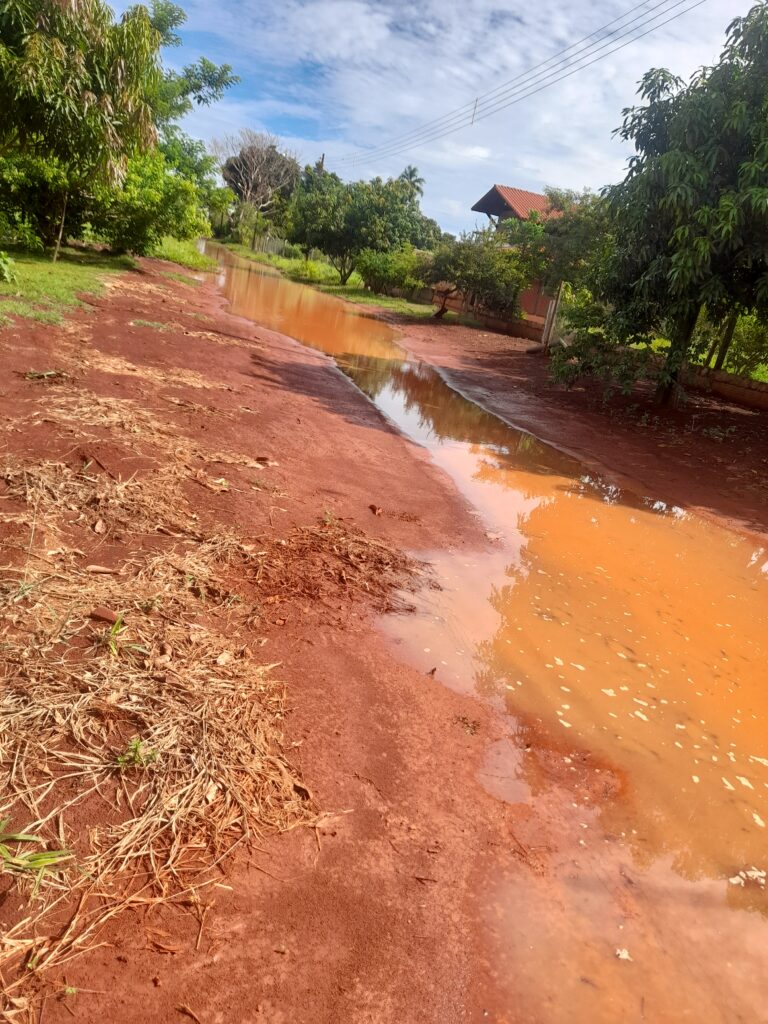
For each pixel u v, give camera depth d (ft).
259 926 6.79
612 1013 6.72
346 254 124.88
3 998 5.57
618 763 10.73
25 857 6.78
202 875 7.16
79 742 8.36
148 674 9.84
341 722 10.17
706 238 31.12
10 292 37.06
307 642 12.00
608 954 7.37
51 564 12.00
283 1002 6.13
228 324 50.14
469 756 10.18
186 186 68.39
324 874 7.56
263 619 12.29
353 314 84.33
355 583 14.70
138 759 8.25
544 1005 6.66
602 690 12.71
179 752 8.62
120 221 64.95
